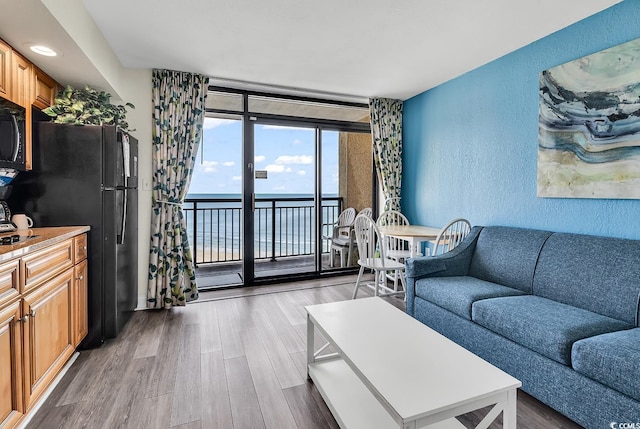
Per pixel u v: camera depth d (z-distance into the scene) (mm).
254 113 3965
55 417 1656
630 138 2129
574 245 2297
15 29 1848
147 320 2961
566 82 2486
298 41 2748
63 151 2352
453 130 3646
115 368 2133
